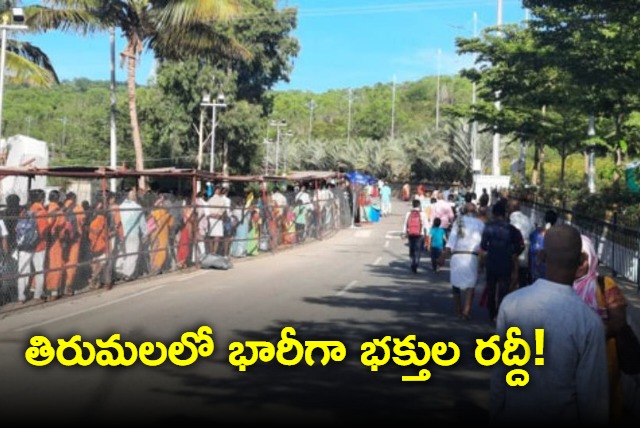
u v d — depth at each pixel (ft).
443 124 209.97
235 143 163.32
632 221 52.42
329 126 360.07
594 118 85.56
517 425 12.21
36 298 39.75
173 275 55.26
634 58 51.19
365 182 133.39
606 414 11.93
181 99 152.87
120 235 48.32
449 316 39.34
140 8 79.20
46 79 81.51
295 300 44.27
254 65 159.94
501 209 37.55
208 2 75.25
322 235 97.66
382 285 52.19
